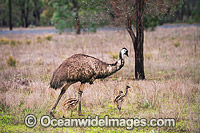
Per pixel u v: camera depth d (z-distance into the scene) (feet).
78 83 65.82
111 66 50.52
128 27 75.77
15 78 73.56
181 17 367.45
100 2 79.71
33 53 118.11
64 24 194.80
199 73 77.66
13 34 209.15
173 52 111.45
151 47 127.24
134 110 52.13
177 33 182.09
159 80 72.69
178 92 60.08
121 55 51.42
